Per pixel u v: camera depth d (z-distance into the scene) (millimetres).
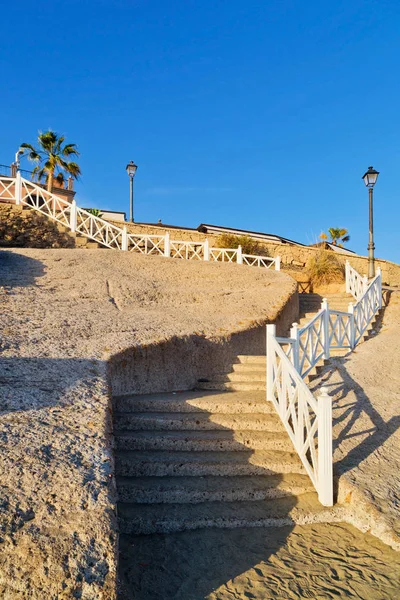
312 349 7984
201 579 3445
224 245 20625
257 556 3779
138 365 6457
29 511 2861
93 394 4730
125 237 16047
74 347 6242
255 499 4605
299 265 21922
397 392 7141
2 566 2477
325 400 4660
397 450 5410
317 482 4680
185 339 7148
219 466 4895
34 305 8406
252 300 10625
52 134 23578
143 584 3357
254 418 5785
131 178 21500
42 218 16172
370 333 11109
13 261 11711
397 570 3621
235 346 7980
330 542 4039
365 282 13570
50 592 2414
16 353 5691
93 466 3434
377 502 4375
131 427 5535
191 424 5594
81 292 9797
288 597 3270
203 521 4172
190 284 11875
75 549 2650
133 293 10172
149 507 4336
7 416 3961
